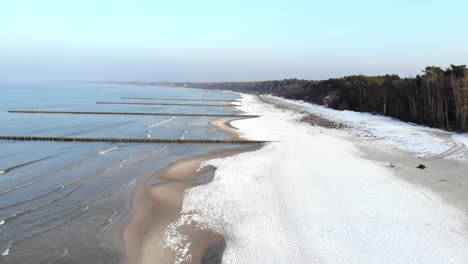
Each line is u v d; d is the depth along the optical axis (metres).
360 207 16.19
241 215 15.87
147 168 25.53
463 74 41.97
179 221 15.62
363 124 48.41
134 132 44.41
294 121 55.41
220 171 23.56
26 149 33.44
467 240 12.85
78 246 13.41
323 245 12.73
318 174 22.00
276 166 24.38
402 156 27.55
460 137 34.12
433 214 15.23
